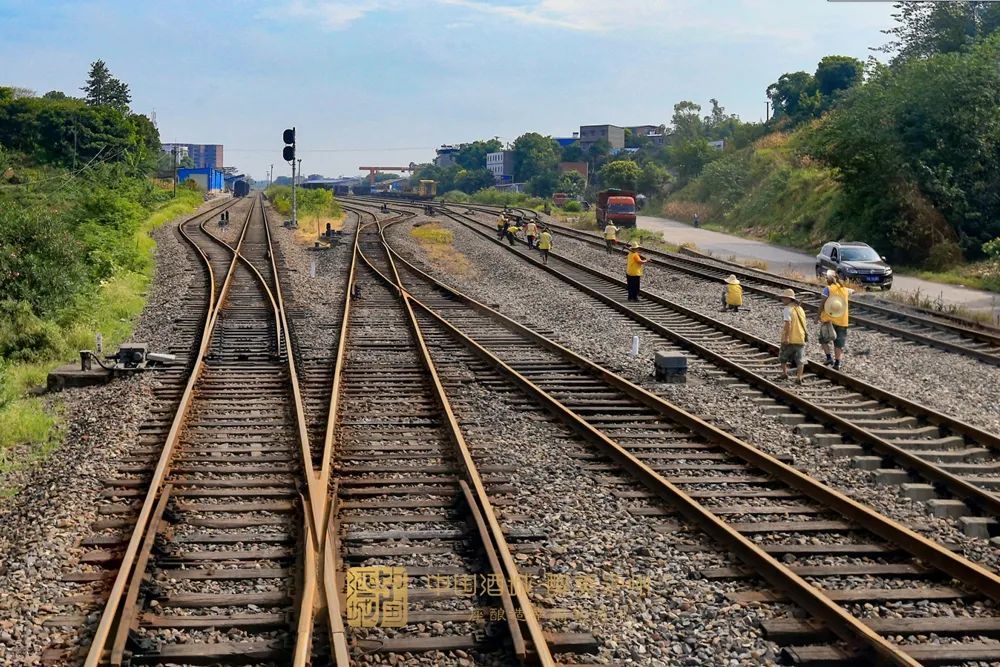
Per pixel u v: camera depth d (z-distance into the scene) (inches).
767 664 243.3
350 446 431.5
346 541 318.7
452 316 874.1
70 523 334.0
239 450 422.6
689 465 415.8
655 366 614.2
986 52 1536.7
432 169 6963.6
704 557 310.0
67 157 3107.8
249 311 885.2
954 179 1478.8
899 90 1557.6
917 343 781.3
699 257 1614.2
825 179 2126.0
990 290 1215.6
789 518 351.6
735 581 293.7
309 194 2878.9
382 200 4557.1
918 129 1520.7
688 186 3410.4
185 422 474.0
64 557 305.1
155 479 361.4
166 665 239.5
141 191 2539.4
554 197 4008.4
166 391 551.5
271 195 4020.7
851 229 1718.8
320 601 262.5
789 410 526.9
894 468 422.0
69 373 597.0
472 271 1334.9
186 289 1037.8
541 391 532.7
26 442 465.1
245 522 334.6
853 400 563.2
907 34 2129.7
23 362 684.1
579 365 641.0
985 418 532.4
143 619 258.7
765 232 2263.8
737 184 2913.4
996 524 349.1
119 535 323.9
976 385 626.2
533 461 414.3
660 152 5487.2
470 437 452.4
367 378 588.4
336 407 489.4
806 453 445.7
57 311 764.6
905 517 359.9
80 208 1451.8
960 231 1481.3
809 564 308.7
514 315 893.2
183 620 258.8
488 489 374.0
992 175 1488.7
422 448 429.7
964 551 327.9
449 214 2866.6
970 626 261.0
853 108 1606.8
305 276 1178.0
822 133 1663.4
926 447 461.4
